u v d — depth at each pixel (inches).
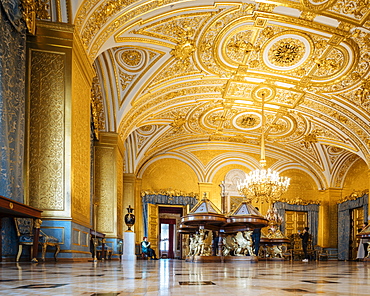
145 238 701.9
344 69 493.4
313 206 861.2
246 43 440.8
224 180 836.6
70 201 254.5
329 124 636.1
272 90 560.7
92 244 404.5
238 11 381.1
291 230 856.3
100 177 499.5
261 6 373.7
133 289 84.1
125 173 729.6
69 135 261.0
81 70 297.1
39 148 256.8
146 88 497.4
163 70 476.4
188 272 164.1
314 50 453.7
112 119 506.3
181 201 811.4
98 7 293.1
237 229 397.1
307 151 806.5
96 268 190.2
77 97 283.6
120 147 536.1
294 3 367.9
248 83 537.6
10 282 97.5
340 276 153.9
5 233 219.8
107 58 441.7
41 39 267.1
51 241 235.8
